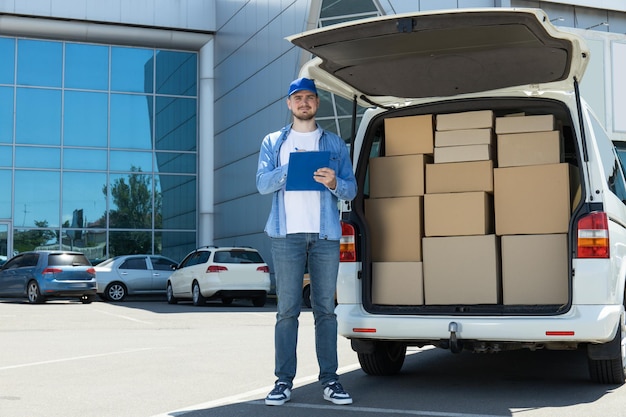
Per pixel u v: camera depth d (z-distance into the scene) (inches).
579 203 201.9
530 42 196.1
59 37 1103.0
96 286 758.5
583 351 313.0
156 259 853.2
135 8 1114.7
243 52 1053.2
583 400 199.5
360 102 242.7
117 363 281.3
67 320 519.5
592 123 222.4
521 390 217.5
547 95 220.2
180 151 1166.3
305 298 696.4
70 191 1105.4
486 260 214.7
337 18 840.3
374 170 230.5
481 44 199.2
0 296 781.9
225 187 1116.5
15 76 1095.6
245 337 389.1
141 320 523.2
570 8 993.5
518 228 213.5
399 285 221.8
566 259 207.5
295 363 205.8
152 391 219.9
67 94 1115.3
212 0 1160.8
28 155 1091.9
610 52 951.6
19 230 1080.8
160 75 1160.8
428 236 221.9
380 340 226.8
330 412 187.6
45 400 205.2
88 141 1119.6
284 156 206.4
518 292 210.8
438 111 231.9
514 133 219.3
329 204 204.1
